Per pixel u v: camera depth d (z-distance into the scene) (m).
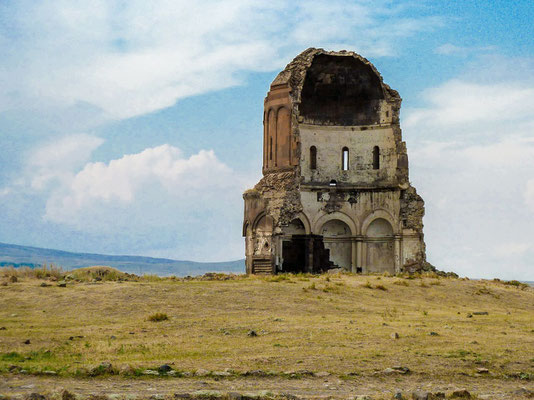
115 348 20.95
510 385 18.05
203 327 25.08
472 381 18.31
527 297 39.06
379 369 18.91
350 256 55.28
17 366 18.09
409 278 43.22
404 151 54.03
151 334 23.80
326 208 55.16
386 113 54.94
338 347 21.48
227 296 31.70
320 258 55.03
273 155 53.47
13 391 15.59
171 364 18.86
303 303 31.14
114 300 29.94
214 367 18.58
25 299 29.95
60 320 26.30
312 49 53.97
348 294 34.88
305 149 55.12
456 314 30.83
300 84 53.25
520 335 24.73
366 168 55.25
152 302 29.80
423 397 16.11
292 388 16.94
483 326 26.86
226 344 21.94
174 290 32.56
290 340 22.55
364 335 23.42
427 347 21.67
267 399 15.57
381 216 54.53
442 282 41.38
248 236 53.41
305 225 54.38
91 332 23.86
